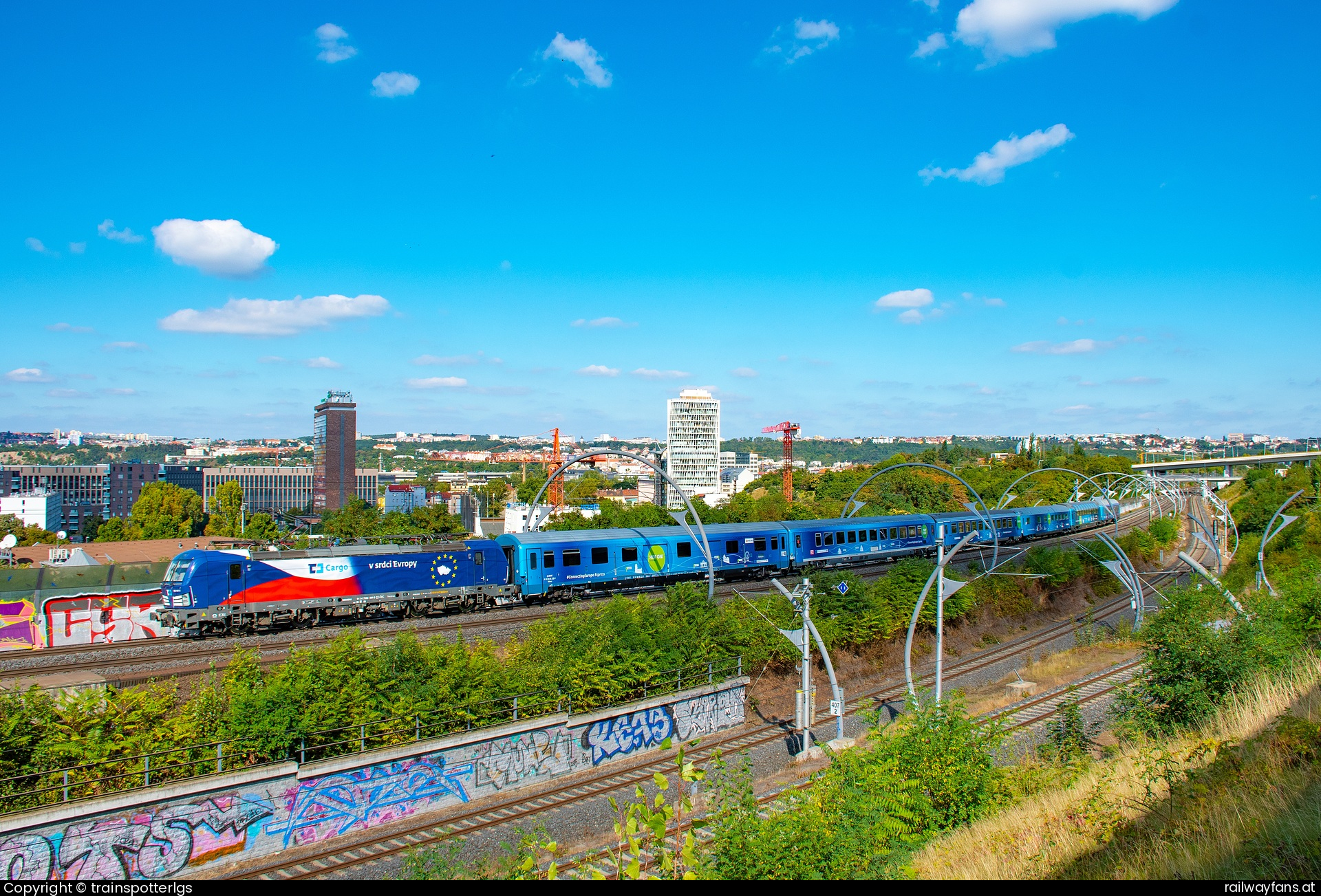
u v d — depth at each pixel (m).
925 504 112.25
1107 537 50.38
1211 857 9.55
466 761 25.09
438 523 94.81
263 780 21.41
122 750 20.95
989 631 51.28
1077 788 15.63
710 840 12.83
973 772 16.77
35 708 21.06
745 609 38.69
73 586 35.50
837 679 39.97
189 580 32.44
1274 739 12.27
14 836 18.09
